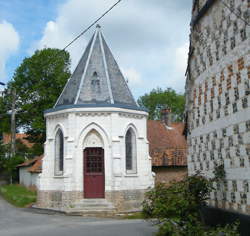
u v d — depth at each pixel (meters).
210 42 12.66
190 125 15.01
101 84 24.14
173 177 28.11
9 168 42.81
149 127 34.00
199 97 13.81
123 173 22.75
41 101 43.22
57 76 43.34
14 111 38.47
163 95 60.06
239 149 10.53
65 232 14.66
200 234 10.74
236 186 10.71
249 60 9.92
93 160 22.83
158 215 11.32
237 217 10.54
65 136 22.86
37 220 18.88
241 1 10.30
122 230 14.79
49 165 23.91
